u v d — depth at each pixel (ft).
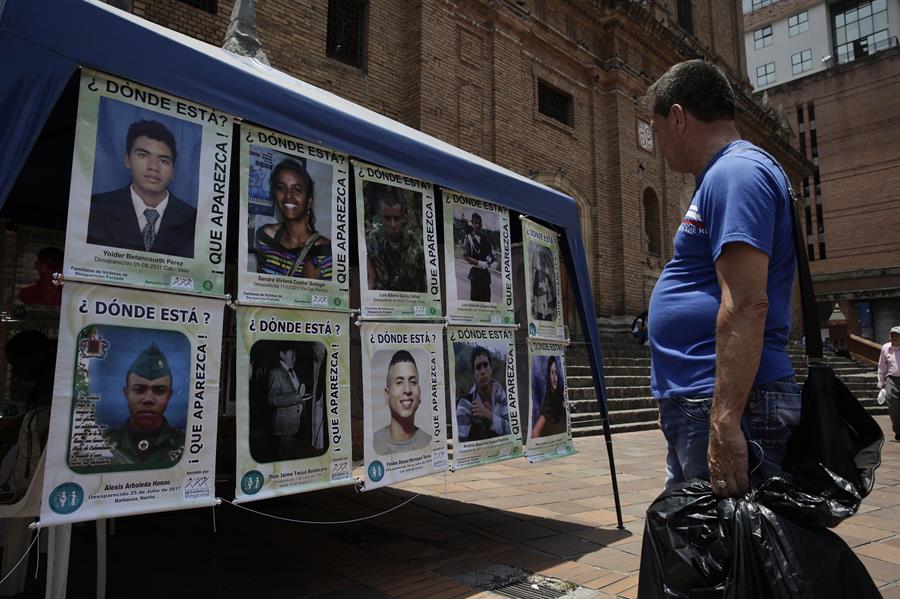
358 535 12.57
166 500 7.45
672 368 5.65
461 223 12.49
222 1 25.94
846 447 4.89
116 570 10.13
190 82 8.02
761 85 151.12
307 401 9.23
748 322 4.77
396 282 10.91
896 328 28.43
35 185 13.56
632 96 49.24
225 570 10.29
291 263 9.22
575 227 15.24
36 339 9.97
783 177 5.55
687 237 5.72
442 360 11.71
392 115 33.78
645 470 20.39
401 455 10.64
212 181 8.31
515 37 40.57
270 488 8.59
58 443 6.59
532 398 13.64
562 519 14.05
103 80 7.30
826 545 4.54
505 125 38.81
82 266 6.94
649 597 5.05
